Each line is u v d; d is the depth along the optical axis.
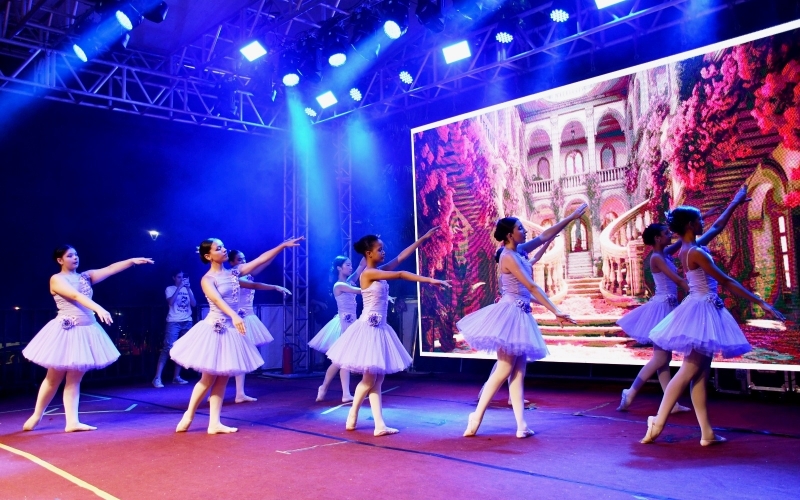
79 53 7.68
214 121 9.86
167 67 9.27
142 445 5.02
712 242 6.64
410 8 8.27
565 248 7.79
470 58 8.45
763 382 6.93
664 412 4.52
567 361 7.68
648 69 7.21
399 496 3.54
